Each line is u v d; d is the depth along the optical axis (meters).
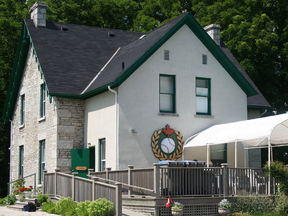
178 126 23.75
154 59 23.56
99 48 29.53
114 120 22.62
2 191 40.28
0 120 40.22
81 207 17.45
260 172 19.73
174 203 17.53
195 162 18.75
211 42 24.75
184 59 24.34
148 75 23.34
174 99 23.97
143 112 23.02
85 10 43.66
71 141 25.45
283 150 36.41
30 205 20.98
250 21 37.62
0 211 21.55
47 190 23.02
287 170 19.86
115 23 44.72
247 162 25.11
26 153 30.08
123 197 19.23
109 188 17.36
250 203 18.75
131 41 31.31
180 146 23.56
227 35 36.25
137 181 18.73
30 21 30.41
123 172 19.70
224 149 24.73
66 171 25.05
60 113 25.38
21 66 31.98
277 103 36.88
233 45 35.12
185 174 18.14
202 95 24.78
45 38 28.89
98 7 43.38
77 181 19.84
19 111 32.44
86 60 27.98
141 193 19.12
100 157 24.11
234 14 37.78
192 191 18.16
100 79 25.19
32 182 28.42
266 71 34.56
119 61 25.69
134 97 22.91
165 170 17.81
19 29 37.81
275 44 35.66
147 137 22.94
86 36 30.48
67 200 19.44
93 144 24.67
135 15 49.19
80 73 26.72
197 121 24.28
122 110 22.55
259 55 34.56
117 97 22.56
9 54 38.78
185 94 24.16
